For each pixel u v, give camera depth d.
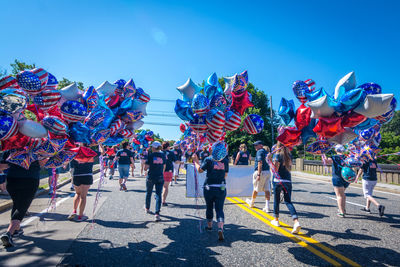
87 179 5.23
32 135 3.15
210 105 4.28
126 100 4.41
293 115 3.99
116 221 5.26
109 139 4.43
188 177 7.67
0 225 4.70
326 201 7.60
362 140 4.91
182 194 8.83
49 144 3.43
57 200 7.22
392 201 7.81
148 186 6.05
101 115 3.89
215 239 4.24
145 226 4.95
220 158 4.29
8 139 3.15
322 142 3.97
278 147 4.86
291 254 3.62
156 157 5.72
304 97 3.76
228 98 4.68
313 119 3.77
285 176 4.79
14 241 3.96
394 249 3.82
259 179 5.96
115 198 7.78
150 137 11.99
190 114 4.32
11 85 3.09
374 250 3.78
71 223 5.02
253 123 4.48
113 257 3.46
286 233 4.55
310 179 15.09
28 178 3.79
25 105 3.20
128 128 4.68
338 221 5.35
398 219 5.52
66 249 3.69
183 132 6.16
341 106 3.33
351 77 3.41
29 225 4.83
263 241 4.15
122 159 9.30
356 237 4.35
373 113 3.05
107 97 4.26
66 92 3.49
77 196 5.31
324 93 3.54
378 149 5.48
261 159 5.93
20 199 3.77
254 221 5.34
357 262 3.37
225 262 3.35
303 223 5.20
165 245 3.95
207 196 4.51
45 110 3.36
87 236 4.29
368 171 6.15
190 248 3.84
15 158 3.35
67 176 13.00
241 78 4.27
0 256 3.38
